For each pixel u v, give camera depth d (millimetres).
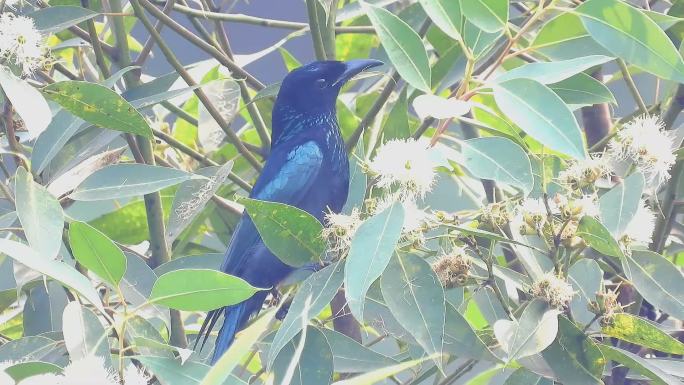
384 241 5426
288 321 5820
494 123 10062
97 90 6926
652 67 6176
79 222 5465
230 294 5387
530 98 5785
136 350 6582
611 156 6230
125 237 9828
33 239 5852
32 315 8258
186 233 9734
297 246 6551
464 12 6410
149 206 8617
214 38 10031
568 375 6324
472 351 6340
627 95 11500
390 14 6473
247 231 9016
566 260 6203
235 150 10711
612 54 6660
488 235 6172
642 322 6293
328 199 9898
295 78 10047
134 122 7113
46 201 6004
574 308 7309
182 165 10461
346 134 10773
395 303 5957
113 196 6840
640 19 6160
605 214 6164
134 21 11219
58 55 10758
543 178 6277
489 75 6770
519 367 6816
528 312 5949
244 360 8227
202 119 9711
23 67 6488
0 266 9383
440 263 6465
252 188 9570
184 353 5504
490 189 9633
